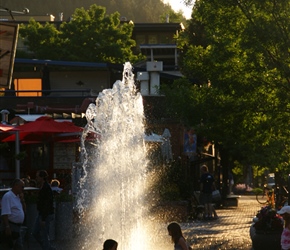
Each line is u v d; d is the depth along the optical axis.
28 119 40.03
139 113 27.94
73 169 31.91
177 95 40.81
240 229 34.81
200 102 37.47
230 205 58.00
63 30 95.69
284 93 31.70
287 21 31.16
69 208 28.41
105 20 96.38
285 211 19.33
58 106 53.28
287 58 31.06
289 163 44.34
